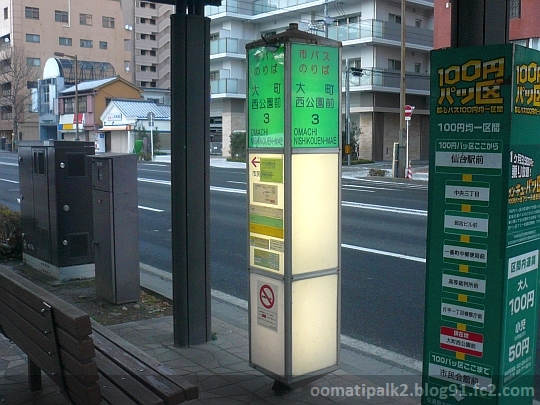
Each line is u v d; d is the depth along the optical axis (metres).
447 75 3.24
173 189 5.25
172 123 5.18
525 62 3.11
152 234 12.54
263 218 4.22
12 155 54.94
